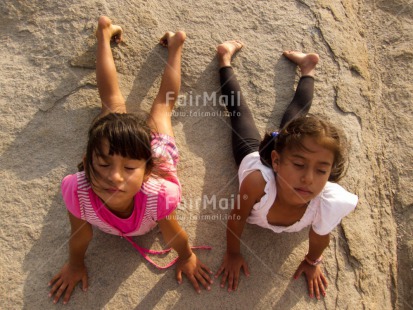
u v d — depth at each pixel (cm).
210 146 211
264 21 248
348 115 231
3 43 221
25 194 189
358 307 188
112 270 178
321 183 158
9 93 209
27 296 170
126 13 235
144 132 150
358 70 249
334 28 255
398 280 213
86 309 170
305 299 182
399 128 249
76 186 156
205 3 247
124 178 146
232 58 233
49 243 181
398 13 285
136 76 222
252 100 225
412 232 223
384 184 231
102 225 172
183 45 233
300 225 184
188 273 179
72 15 229
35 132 202
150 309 172
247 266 185
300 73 236
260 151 178
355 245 200
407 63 269
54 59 219
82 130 204
